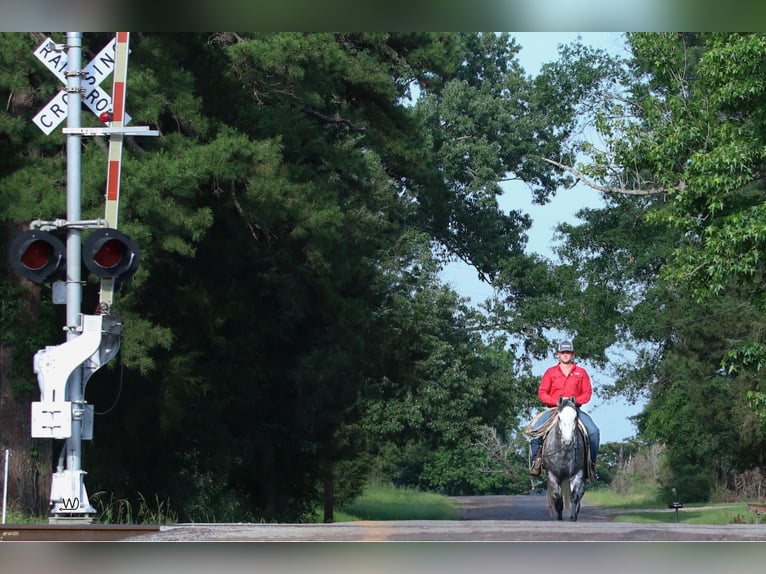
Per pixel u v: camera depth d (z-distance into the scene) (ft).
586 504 350.23
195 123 135.95
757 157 165.78
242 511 198.80
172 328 158.10
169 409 153.38
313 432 201.98
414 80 202.69
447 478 486.79
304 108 186.09
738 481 321.11
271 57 152.05
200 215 130.21
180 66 140.36
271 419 198.18
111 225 81.56
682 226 170.71
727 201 169.17
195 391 158.10
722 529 74.33
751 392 194.59
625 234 325.42
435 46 188.55
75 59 82.69
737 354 188.96
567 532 72.23
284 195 152.87
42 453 126.21
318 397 194.59
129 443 160.04
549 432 98.99
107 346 81.76
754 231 160.66
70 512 79.25
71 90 82.48
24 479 124.47
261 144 144.87
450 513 317.63
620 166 208.03
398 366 263.90
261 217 150.92
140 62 133.39
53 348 79.82
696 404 266.98
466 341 317.63
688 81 197.47
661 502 335.47
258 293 180.96
